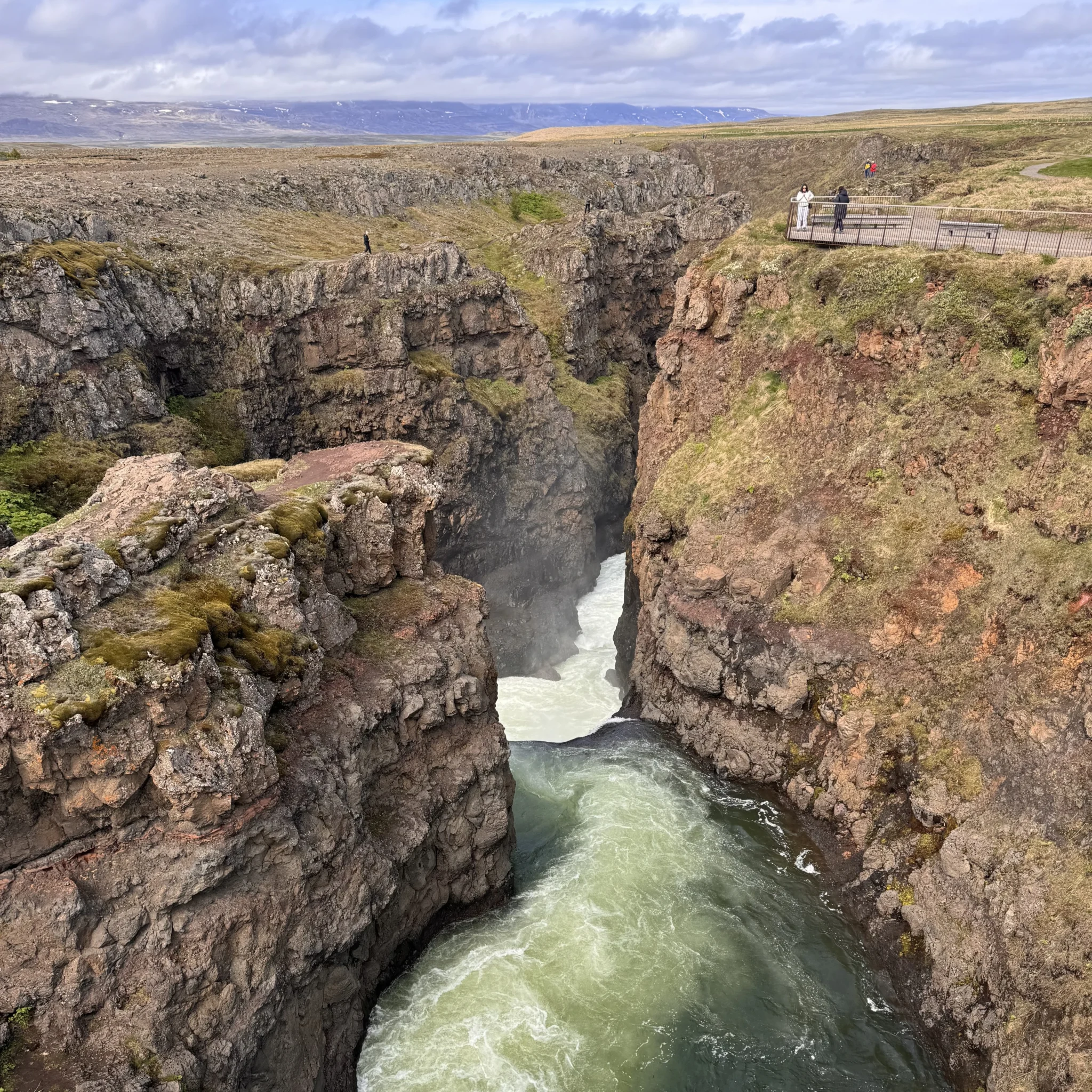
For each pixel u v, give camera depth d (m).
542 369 68.06
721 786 37.56
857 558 36.91
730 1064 25.02
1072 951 23.11
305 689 24.97
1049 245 40.56
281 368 56.72
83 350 45.28
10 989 18.03
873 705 33.69
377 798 26.73
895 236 46.06
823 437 40.81
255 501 28.41
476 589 33.00
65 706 17.91
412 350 60.59
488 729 30.67
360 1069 24.50
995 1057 23.59
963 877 27.42
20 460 42.25
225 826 20.17
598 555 70.75
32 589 18.97
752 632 38.03
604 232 84.81
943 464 36.03
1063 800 25.97
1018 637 29.84
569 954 28.62
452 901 29.53
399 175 95.00
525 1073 24.44
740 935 29.59
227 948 20.47
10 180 62.12
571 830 35.06
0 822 18.19
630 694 47.41
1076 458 31.02
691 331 49.38
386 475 32.12
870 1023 26.56
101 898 19.12
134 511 24.86
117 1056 18.47
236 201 74.69
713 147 139.75
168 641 19.91
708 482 43.31
